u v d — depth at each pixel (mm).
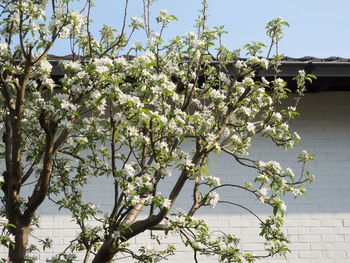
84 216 3602
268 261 5398
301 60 5352
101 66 2885
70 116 3301
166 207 3283
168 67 3650
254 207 5496
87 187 5395
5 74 3285
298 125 5801
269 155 5648
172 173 5480
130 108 2982
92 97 3076
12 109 3309
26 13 3027
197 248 3414
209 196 3580
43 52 3146
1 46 2980
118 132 3088
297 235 5500
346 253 5492
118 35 3852
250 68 3979
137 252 5293
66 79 3066
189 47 3430
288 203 5562
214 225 5430
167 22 3428
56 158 3863
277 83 4004
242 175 5562
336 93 5898
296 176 5645
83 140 3355
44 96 4477
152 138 3229
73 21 3041
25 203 3527
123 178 3191
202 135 3576
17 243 3354
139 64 3033
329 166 5707
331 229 5535
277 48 3971
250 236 5426
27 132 3592
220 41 3963
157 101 3309
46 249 5273
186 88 3713
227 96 3805
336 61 5336
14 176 3354
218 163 5566
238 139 3734
